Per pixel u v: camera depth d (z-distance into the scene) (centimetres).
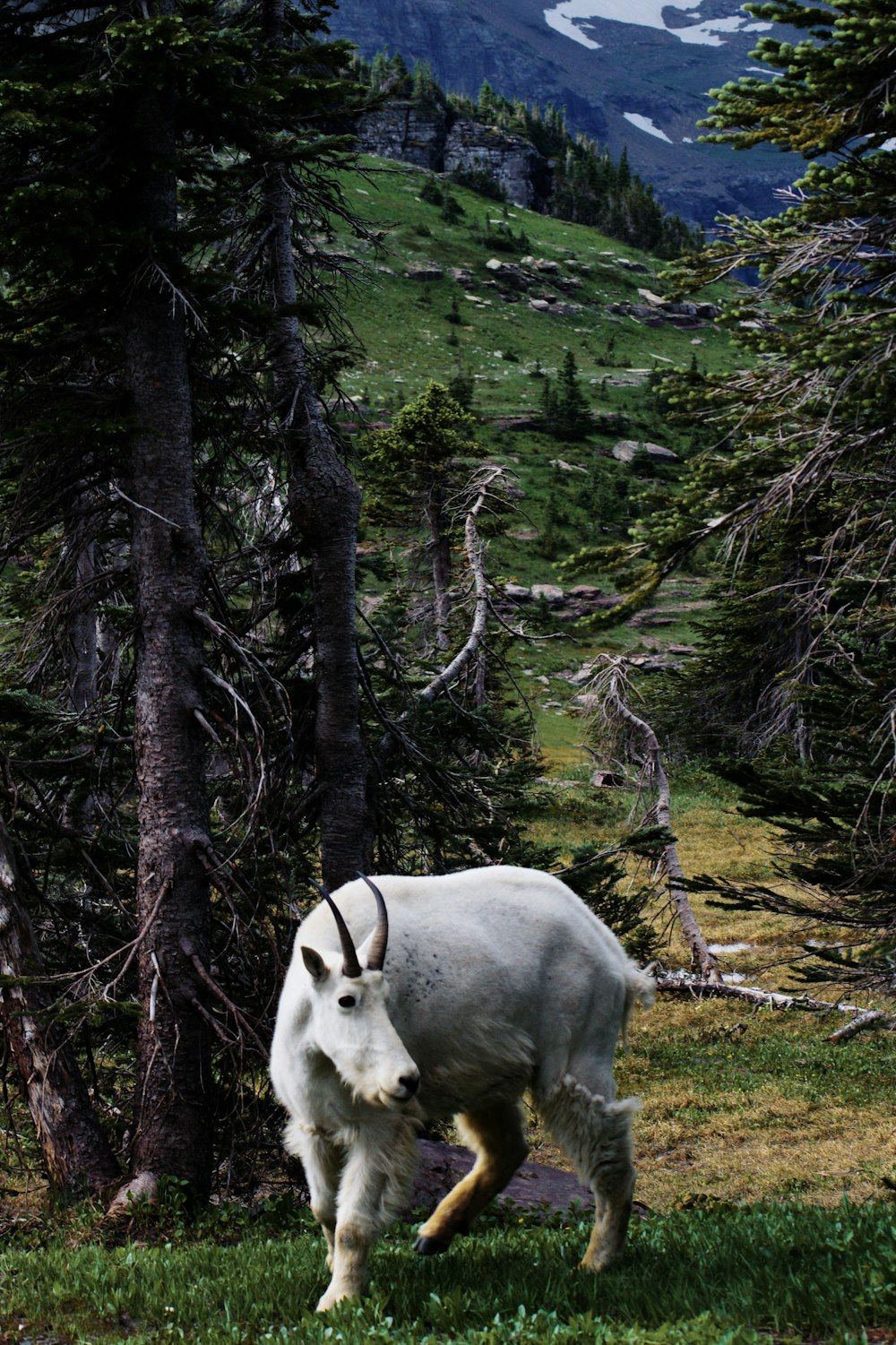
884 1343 564
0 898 1273
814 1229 787
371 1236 696
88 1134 1233
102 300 1352
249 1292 726
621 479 12625
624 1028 858
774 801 1489
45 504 1408
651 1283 678
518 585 8875
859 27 1333
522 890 822
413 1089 655
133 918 1393
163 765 1287
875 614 1498
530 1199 1130
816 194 1470
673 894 3005
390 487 3559
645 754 2988
